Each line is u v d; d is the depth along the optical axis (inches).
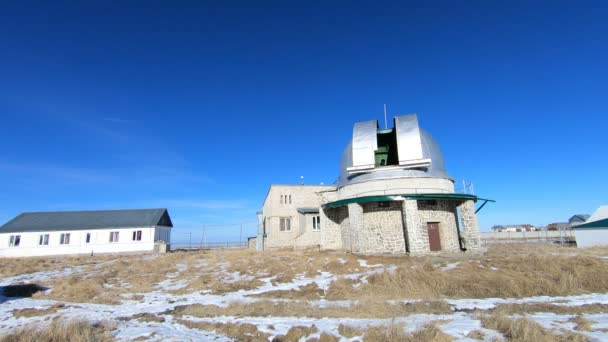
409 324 352.2
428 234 896.9
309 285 582.9
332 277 633.6
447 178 957.8
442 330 329.7
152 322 406.3
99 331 359.9
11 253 1478.8
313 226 1323.8
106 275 780.0
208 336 345.1
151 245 1553.9
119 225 1560.0
